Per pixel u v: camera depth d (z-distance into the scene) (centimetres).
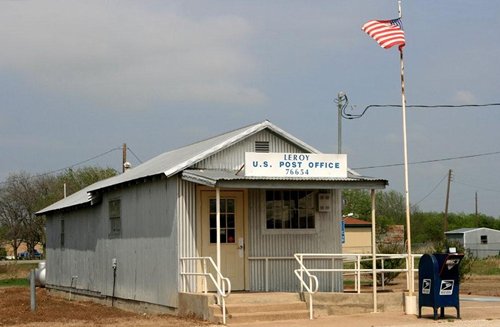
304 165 1908
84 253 2848
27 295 3081
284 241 2102
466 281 3838
